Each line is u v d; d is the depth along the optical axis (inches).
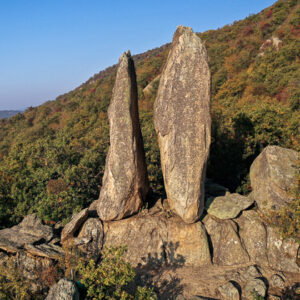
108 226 523.5
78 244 493.7
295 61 1878.7
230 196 561.0
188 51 473.4
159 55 3046.3
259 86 1742.1
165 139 502.0
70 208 661.9
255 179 555.2
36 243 493.4
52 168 777.6
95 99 2507.4
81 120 2160.4
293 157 536.4
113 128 502.3
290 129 744.3
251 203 537.0
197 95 472.1
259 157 568.1
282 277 432.8
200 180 485.4
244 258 476.1
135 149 500.4
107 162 531.2
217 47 2608.3
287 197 490.6
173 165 495.8
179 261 478.0
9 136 2706.7
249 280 425.4
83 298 370.9
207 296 406.0
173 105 485.1
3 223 698.2
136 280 445.1
